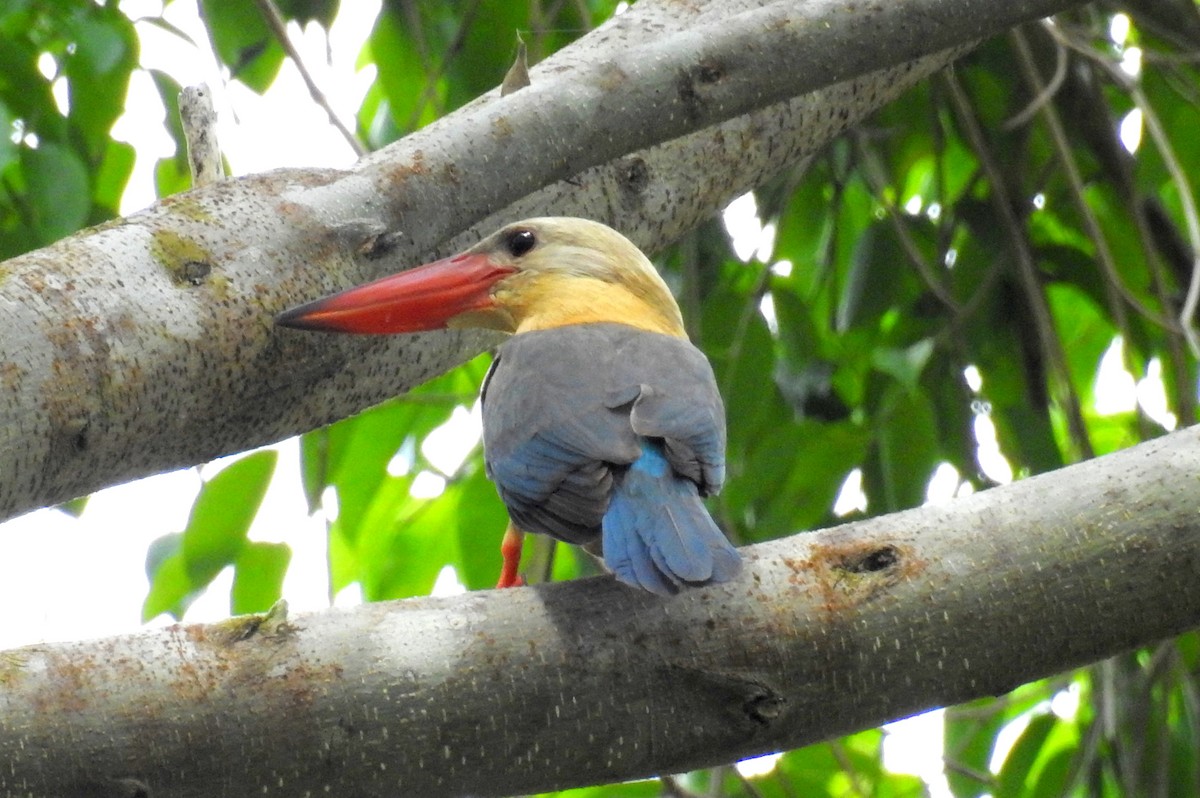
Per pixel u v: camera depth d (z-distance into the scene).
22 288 5.38
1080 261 11.80
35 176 8.52
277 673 4.72
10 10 8.70
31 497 5.43
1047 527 5.28
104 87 9.29
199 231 5.95
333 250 6.18
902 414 10.70
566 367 6.90
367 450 10.73
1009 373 11.59
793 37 6.58
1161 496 5.31
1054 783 11.25
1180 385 10.55
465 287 7.84
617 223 8.02
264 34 10.14
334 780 4.79
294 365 6.19
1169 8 11.54
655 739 5.10
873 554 5.27
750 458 10.80
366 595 11.20
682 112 6.56
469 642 4.97
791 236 12.28
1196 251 10.02
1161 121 11.70
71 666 4.55
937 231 12.12
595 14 11.11
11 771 4.39
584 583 5.24
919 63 8.61
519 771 5.02
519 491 6.35
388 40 10.57
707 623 5.12
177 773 4.60
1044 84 11.71
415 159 6.39
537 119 6.42
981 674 5.25
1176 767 10.91
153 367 5.59
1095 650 5.30
